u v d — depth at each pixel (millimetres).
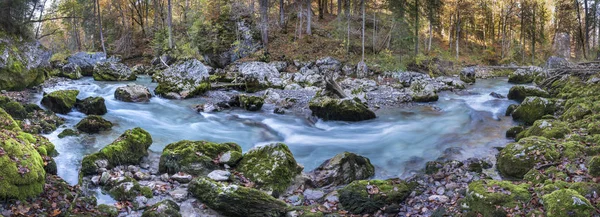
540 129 9961
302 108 16328
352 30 33156
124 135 8461
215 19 35688
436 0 35656
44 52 17859
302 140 11461
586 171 6875
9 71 15000
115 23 44375
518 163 7836
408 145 10883
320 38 34938
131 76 23750
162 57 34188
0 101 10500
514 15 51688
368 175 8352
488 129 12414
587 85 15867
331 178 7809
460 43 53375
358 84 23797
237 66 29297
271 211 6098
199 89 18562
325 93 16672
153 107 14953
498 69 36594
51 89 16844
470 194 6094
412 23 32781
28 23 18766
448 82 24531
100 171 7199
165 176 7371
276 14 40656
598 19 40156
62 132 9539
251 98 15828
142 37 43438
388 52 29875
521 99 17109
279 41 34719
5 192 5141
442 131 12352
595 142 8484
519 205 5582
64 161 7812
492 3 52406
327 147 10734
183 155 7715
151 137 9727
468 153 9766
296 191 7258
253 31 34250
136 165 8102
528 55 50281
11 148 5809
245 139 11312
